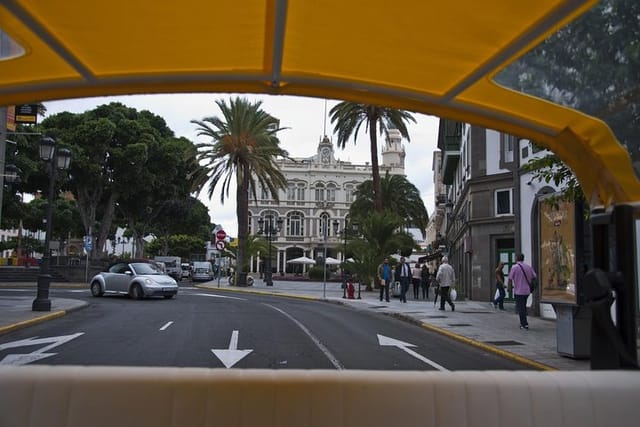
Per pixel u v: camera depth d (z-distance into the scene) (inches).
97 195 1777.8
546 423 168.6
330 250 3777.1
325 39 186.4
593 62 224.2
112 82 213.6
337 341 512.1
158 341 488.7
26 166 1487.5
